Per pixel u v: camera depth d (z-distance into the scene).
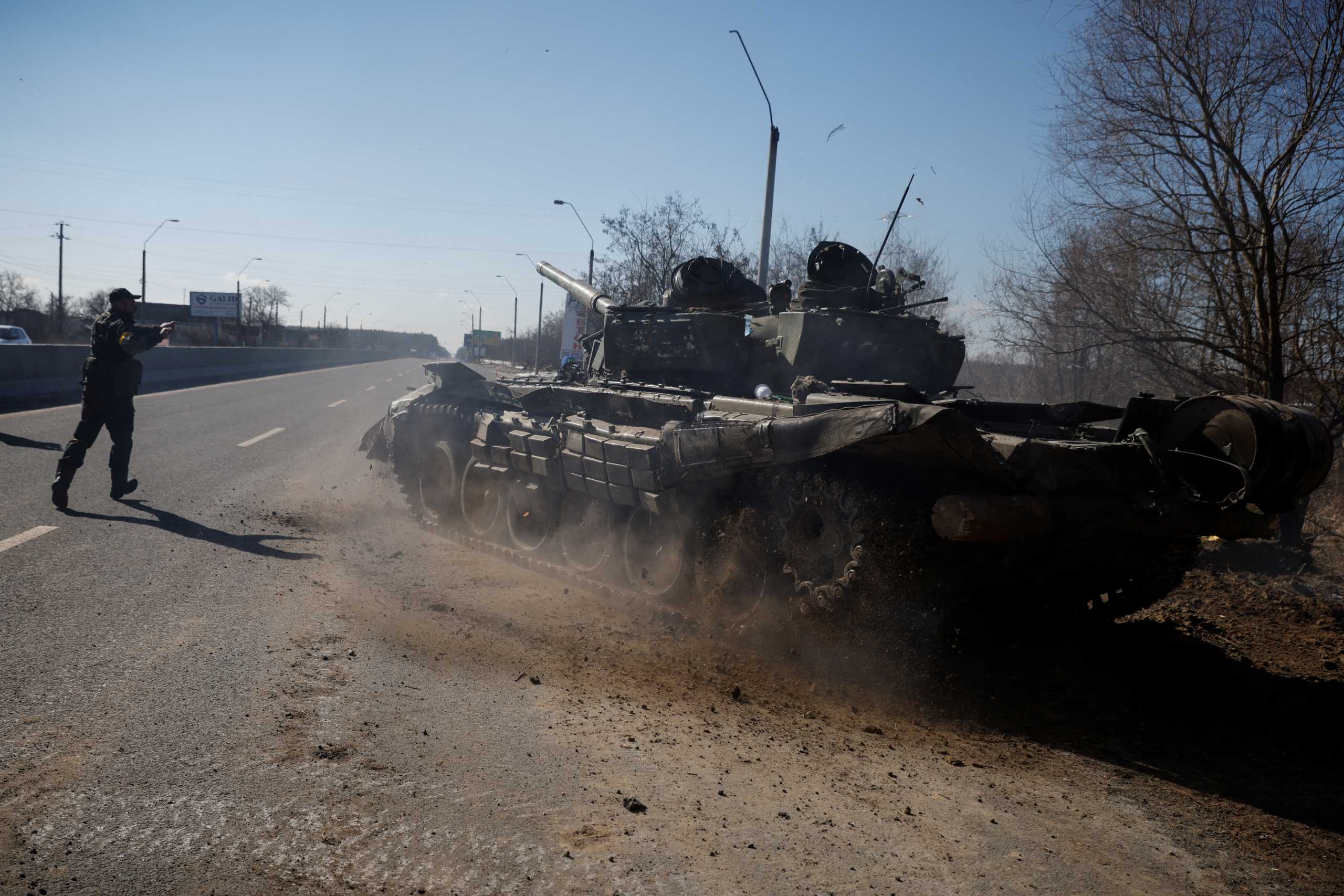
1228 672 6.73
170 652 5.37
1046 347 13.07
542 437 8.79
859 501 5.91
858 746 4.96
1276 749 5.33
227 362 38.19
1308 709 5.97
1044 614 7.48
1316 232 11.21
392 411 11.84
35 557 7.19
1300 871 3.89
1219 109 11.21
